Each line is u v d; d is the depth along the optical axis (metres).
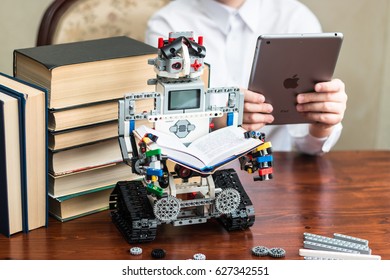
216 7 1.93
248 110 1.53
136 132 1.19
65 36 1.90
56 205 1.29
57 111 1.22
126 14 1.99
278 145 2.00
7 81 1.25
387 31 2.63
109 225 1.28
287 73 1.50
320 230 1.28
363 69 2.68
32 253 1.18
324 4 2.59
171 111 1.21
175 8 1.98
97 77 1.26
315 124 1.63
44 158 1.23
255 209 1.35
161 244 1.21
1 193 1.22
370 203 1.39
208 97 1.24
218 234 1.25
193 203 1.22
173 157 1.15
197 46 1.20
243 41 1.96
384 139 2.77
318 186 1.46
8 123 1.17
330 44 1.46
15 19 2.43
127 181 1.29
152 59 1.21
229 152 1.19
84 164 1.29
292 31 1.98
